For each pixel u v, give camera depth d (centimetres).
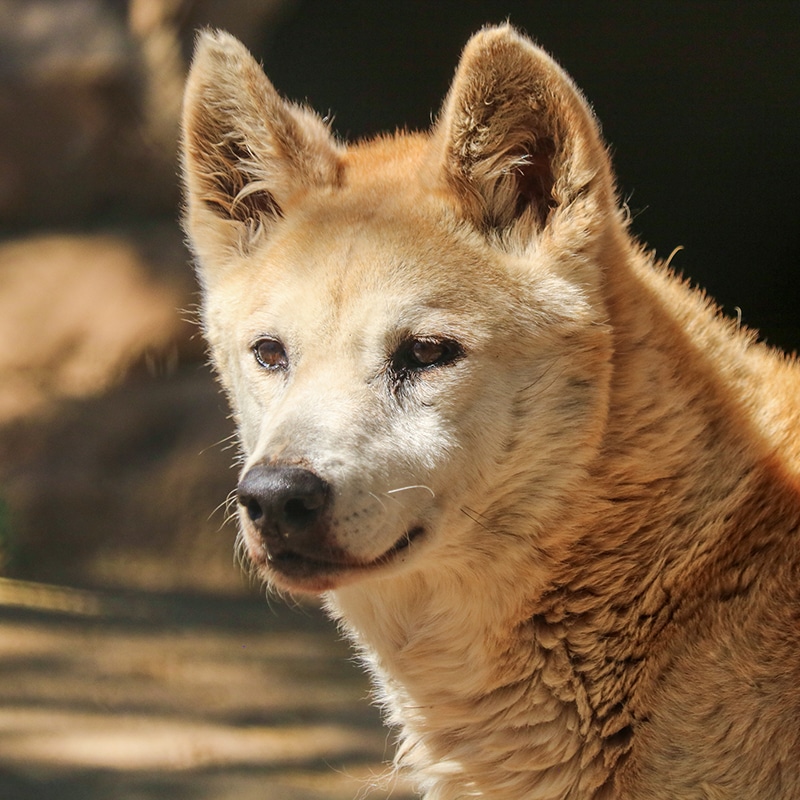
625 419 698
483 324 702
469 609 718
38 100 2592
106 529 2203
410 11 3030
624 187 3334
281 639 1744
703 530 686
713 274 3403
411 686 758
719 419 715
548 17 3017
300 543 661
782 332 3244
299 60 3077
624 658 686
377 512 671
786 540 668
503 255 721
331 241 748
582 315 697
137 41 2588
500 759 721
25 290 2497
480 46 710
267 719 1348
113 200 2638
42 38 2633
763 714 627
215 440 2261
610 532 693
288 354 739
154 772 1131
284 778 1146
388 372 708
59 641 1616
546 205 734
